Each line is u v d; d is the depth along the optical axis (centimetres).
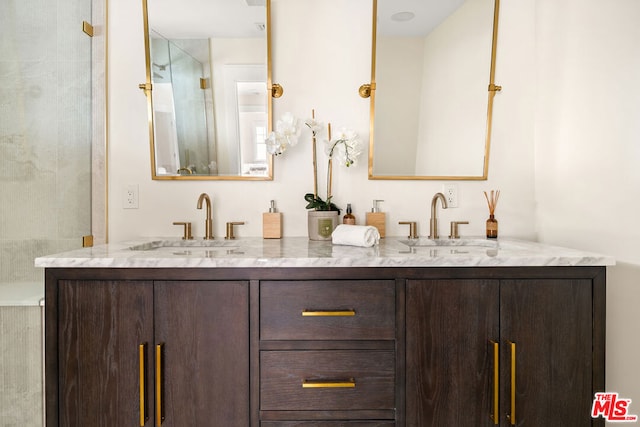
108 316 117
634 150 126
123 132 178
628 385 129
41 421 131
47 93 168
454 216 183
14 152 164
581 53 151
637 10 125
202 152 178
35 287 153
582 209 151
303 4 178
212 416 118
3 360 131
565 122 161
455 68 180
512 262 117
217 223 180
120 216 178
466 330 119
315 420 119
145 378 117
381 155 180
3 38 163
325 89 179
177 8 175
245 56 176
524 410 119
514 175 184
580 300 120
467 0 179
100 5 175
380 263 117
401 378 119
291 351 118
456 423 119
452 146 181
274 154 174
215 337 118
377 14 176
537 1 181
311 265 117
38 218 166
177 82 176
